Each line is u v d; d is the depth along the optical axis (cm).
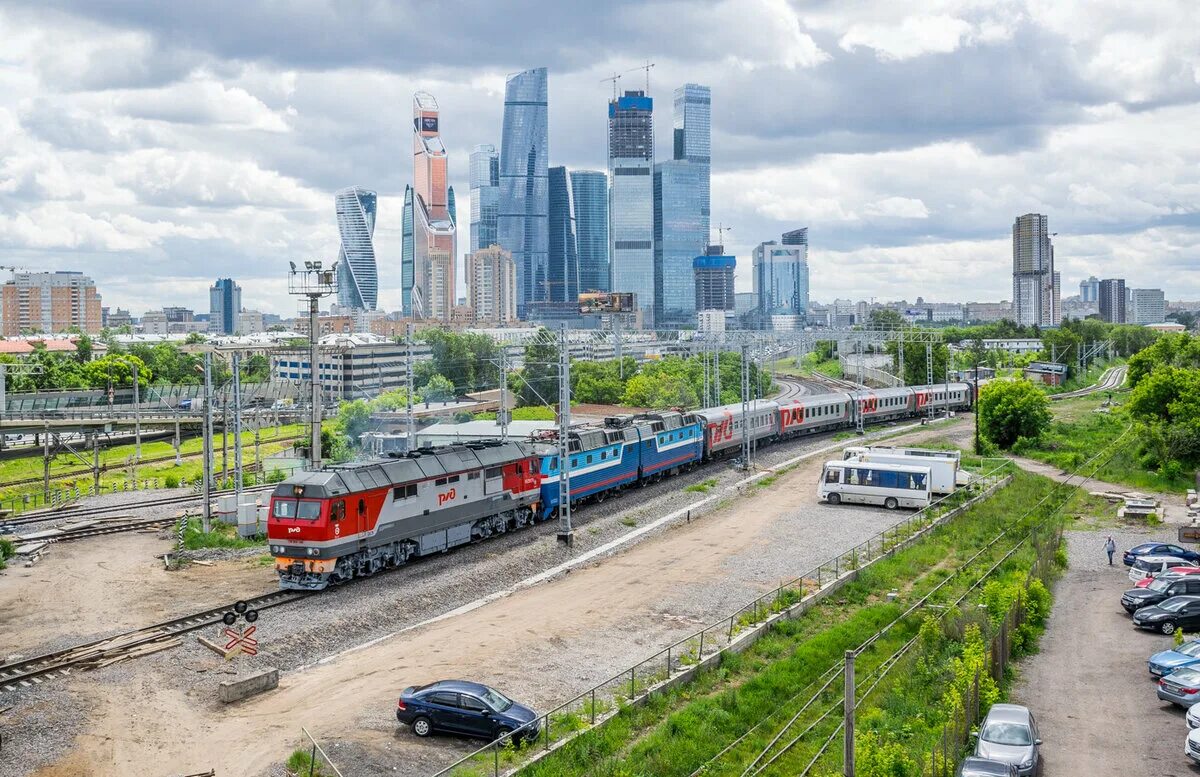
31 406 13400
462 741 3391
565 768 3212
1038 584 5291
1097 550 6681
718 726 3666
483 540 6444
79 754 3216
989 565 6100
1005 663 4303
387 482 5453
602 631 4647
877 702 3966
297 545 5066
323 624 4519
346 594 5034
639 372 17012
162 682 3831
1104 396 16562
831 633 4731
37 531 6756
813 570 5809
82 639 4338
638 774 3192
